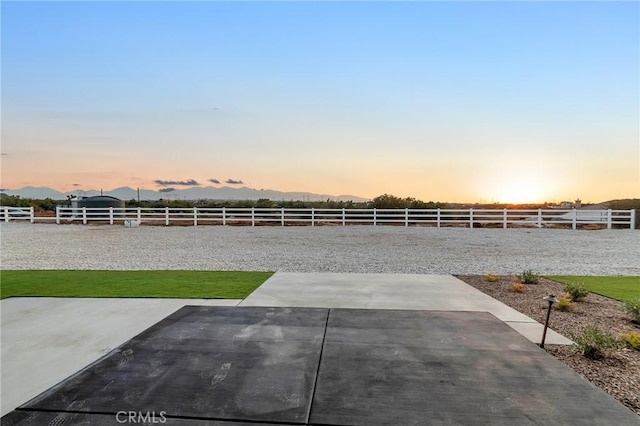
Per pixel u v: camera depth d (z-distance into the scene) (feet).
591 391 7.30
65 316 14.19
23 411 6.40
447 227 64.13
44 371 9.41
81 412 6.32
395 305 15.65
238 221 73.77
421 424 6.01
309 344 9.73
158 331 10.75
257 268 25.50
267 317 12.31
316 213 71.92
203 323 11.57
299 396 6.89
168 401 6.67
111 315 14.30
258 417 6.15
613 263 28.68
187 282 20.48
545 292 18.67
